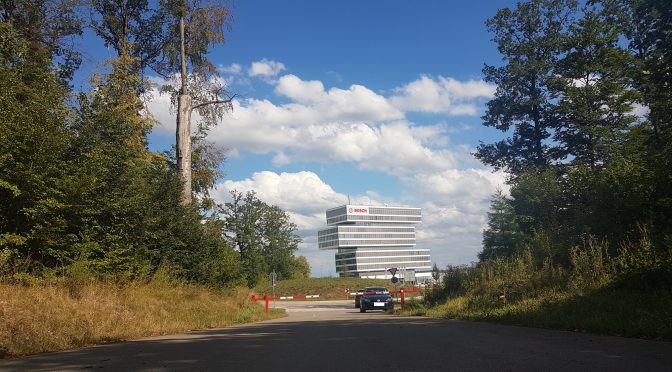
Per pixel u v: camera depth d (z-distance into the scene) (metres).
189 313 18.61
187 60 29.08
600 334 10.70
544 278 17.42
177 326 15.80
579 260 16.09
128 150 19.08
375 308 32.69
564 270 17.23
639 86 36.16
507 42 46.62
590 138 37.56
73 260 15.12
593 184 21.20
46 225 14.40
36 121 14.43
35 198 14.06
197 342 11.36
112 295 15.22
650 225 15.12
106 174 17.20
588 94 35.25
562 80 37.25
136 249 19.25
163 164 25.09
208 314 19.94
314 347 9.81
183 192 24.25
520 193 35.56
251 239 61.12
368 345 9.91
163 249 21.50
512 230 40.53
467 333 12.02
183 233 22.89
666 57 32.38
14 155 13.74
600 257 15.21
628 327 10.23
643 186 16.80
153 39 33.88
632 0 38.19
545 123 46.47
